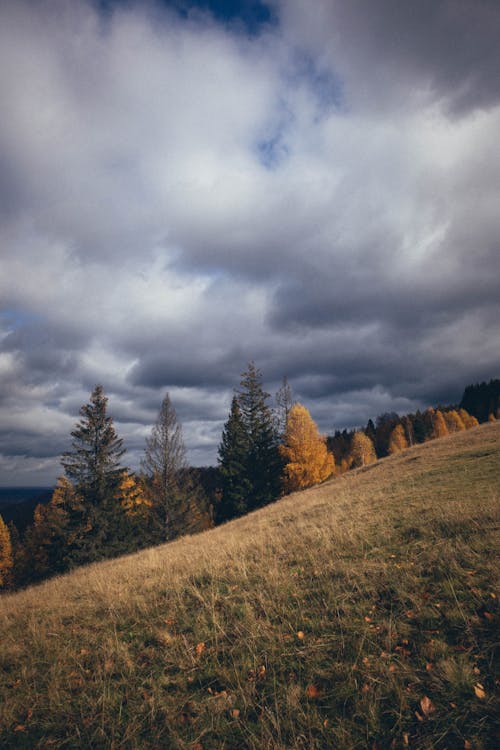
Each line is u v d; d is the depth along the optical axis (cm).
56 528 2252
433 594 422
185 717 318
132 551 2345
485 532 555
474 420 7819
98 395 2458
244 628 435
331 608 440
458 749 245
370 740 266
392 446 6581
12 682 420
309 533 818
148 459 2525
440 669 310
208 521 3575
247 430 3603
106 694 363
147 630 490
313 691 317
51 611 669
